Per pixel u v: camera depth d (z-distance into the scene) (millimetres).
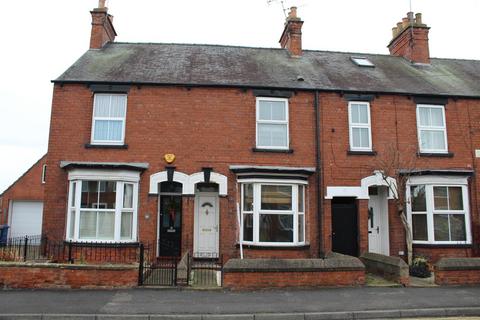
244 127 15438
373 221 16188
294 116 15734
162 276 12734
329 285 11727
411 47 19609
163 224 15688
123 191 14344
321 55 19609
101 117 15195
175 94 15430
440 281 12195
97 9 18172
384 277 13070
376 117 16031
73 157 14773
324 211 15203
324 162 15516
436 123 16438
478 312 9602
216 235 15547
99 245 13812
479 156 16266
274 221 14742
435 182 15500
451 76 18438
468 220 15633
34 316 8758
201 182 15000
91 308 9328
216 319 8914
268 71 17125
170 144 15102
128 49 18344
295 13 19250
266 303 9953
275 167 14969
